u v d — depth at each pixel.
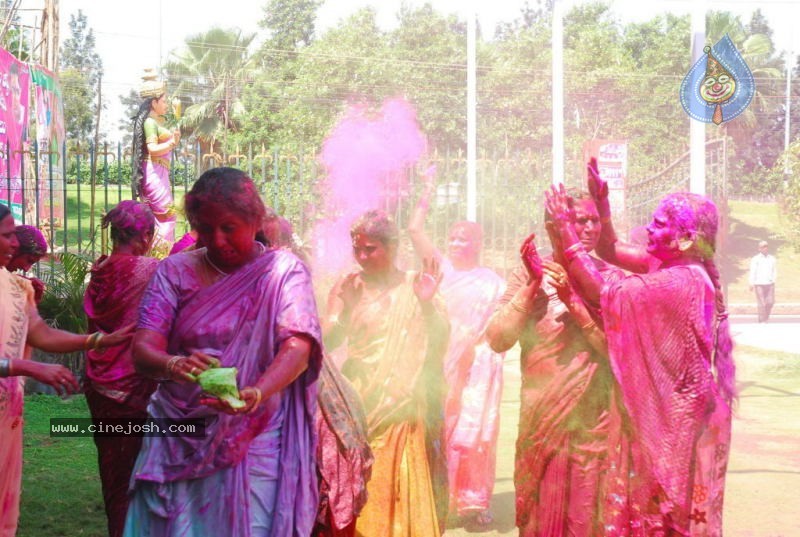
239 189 2.85
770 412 9.04
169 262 2.98
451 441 5.27
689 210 3.58
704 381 3.51
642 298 3.51
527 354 3.94
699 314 3.50
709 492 3.57
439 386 4.38
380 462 4.10
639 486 3.57
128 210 4.47
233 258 2.92
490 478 5.33
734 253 37.59
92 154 11.19
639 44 38.59
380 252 4.23
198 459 2.81
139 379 4.30
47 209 17.67
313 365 2.94
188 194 2.89
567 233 3.71
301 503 2.99
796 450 7.17
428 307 4.21
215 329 2.88
